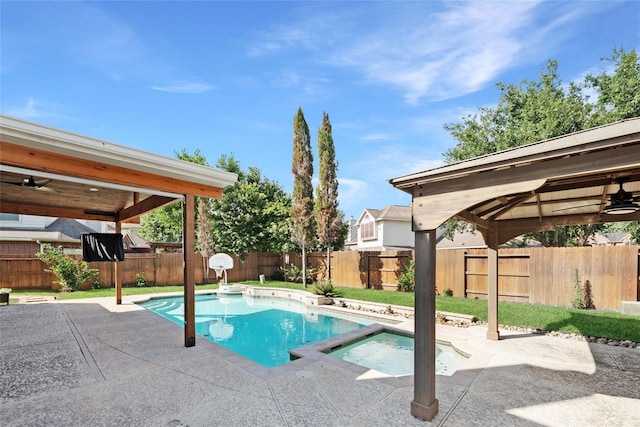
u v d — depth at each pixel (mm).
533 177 2961
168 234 26422
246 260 18000
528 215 5922
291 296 13250
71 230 18359
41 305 9523
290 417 3365
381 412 3480
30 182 6055
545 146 2840
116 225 10203
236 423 3258
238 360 5008
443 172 3377
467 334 6660
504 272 9820
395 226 26234
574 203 5035
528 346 5840
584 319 7066
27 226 16203
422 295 3475
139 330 6766
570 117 10859
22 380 4262
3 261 12242
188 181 6059
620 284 8070
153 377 4363
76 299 10750
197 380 4266
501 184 3125
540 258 9203
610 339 6117
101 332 6598
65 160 4715
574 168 2768
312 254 16250
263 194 19562
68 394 3873
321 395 3852
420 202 3609
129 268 14641
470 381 4324
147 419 3336
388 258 13031
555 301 8914
